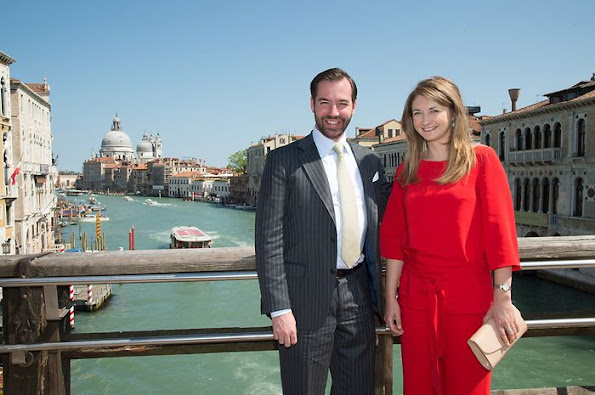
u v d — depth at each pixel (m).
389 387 2.87
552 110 26.53
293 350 2.50
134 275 2.62
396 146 47.69
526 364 15.12
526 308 20.50
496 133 32.31
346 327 2.54
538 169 28.12
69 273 2.63
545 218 27.09
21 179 36.59
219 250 2.76
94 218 78.06
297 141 2.64
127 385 14.80
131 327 21.27
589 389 2.94
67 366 2.76
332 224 2.48
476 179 2.34
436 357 2.36
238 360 16.45
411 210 2.42
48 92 54.25
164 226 66.31
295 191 2.49
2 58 30.64
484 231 2.29
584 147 24.78
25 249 36.38
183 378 15.22
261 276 2.42
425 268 2.40
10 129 31.81
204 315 22.75
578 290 23.19
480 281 2.37
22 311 2.65
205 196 135.75
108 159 198.25
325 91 2.53
